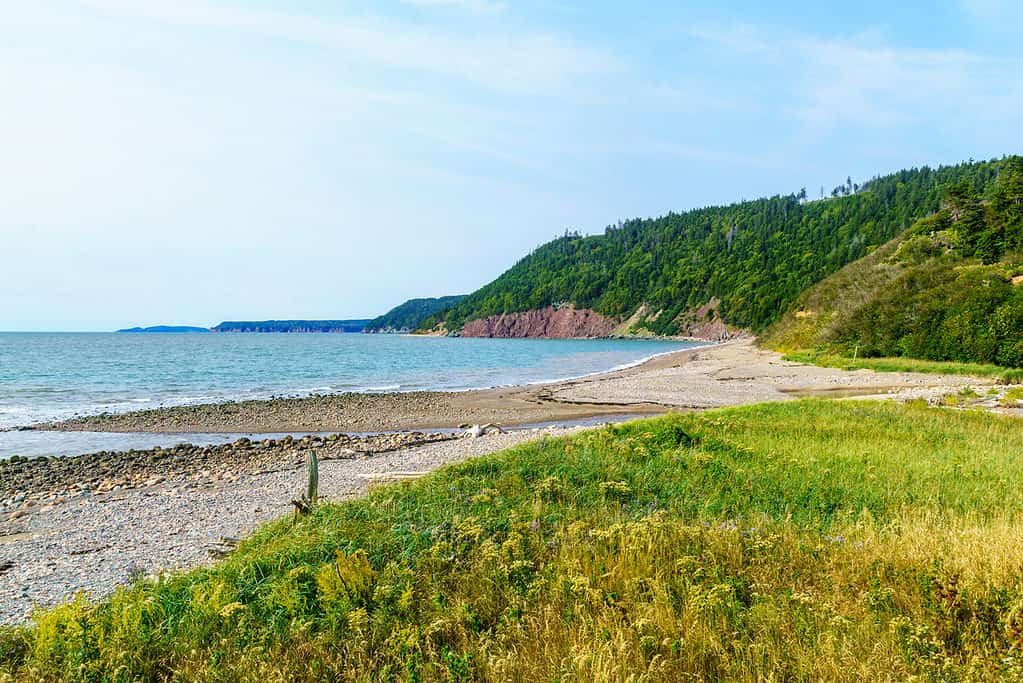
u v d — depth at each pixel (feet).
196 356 297.94
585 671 17.01
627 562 23.68
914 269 193.77
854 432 54.80
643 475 37.65
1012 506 31.30
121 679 18.30
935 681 15.99
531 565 23.90
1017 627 17.67
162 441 82.12
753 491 34.94
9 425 94.53
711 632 18.48
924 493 33.86
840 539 25.93
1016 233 185.06
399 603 21.33
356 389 149.48
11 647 20.51
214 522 42.70
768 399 111.55
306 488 51.93
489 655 18.42
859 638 18.01
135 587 25.12
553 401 116.26
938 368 140.77
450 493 34.42
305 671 18.60
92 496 51.55
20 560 35.81
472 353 357.82
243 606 21.34
